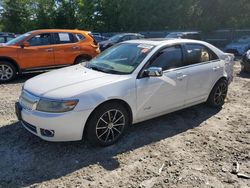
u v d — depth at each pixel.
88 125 3.97
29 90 4.10
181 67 5.00
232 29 28.05
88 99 3.84
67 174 3.50
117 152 4.04
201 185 3.33
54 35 9.43
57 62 9.45
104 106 4.01
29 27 42.97
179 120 5.29
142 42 5.09
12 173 3.51
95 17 38.72
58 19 41.41
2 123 5.01
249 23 28.52
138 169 3.63
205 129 4.93
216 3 29.66
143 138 4.49
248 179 3.47
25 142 4.29
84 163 3.74
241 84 8.47
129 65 4.54
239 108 6.11
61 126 3.75
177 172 3.58
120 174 3.52
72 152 4.01
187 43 5.23
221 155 4.03
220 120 5.36
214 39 28.50
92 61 5.14
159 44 4.84
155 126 4.97
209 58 5.63
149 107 4.56
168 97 4.79
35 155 3.92
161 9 32.56
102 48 17.58
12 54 8.58
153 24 33.06
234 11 29.16
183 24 31.75
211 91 5.73
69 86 3.99
